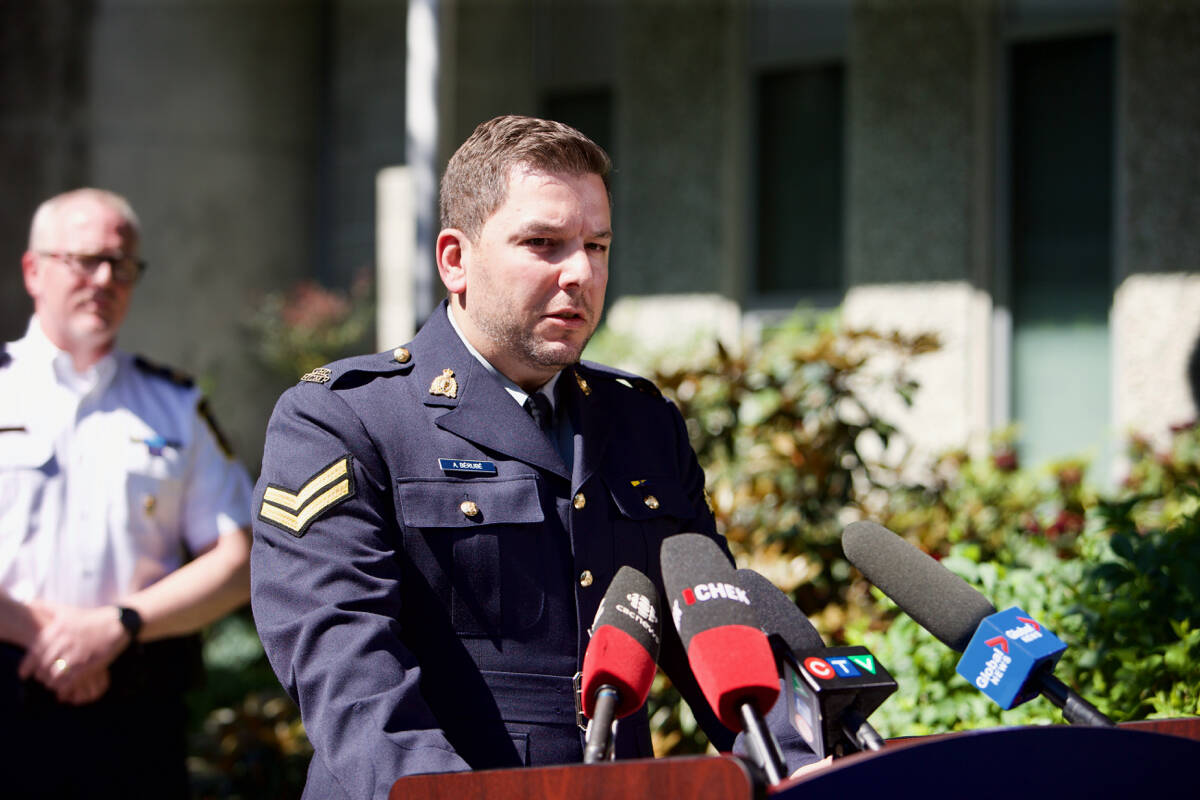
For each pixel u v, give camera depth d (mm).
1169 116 14227
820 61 16766
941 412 15383
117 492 7414
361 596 4078
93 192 7664
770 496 9422
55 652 6996
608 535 4590
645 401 5121
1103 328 14812
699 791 2893
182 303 21719
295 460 4371
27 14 22016
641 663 3553
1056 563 7035
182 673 7633
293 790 9594
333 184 22797
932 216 15641
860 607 8344
